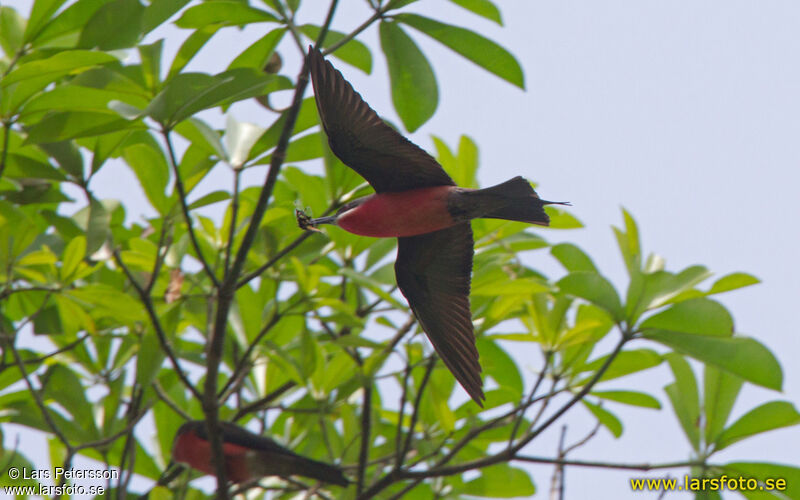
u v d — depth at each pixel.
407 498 11.45
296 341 11.12
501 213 7.77
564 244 10.66
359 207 7.93
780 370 9.57
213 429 8.50
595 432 9.65
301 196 11.44
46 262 9.86
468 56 9.70
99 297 9.82
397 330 11.25
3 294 9.73
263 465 8.95
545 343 10.56
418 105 10.02
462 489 11.55
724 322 9.60
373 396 12.27
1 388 10.49
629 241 10.16
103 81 9.01
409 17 9.52
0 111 9.01
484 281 10.17
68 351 10.97
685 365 10.39
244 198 11.08
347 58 10.66
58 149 9.67
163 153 10.47
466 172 11.89
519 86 9.81
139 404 10.01
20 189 9.63
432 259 8.78
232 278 8.23
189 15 9.32
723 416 10.12
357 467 9.92
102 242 9.15
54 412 10.38
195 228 11.17
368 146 7.76
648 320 9.72
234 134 9.98
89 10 9.88
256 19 9.47
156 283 11.11
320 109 7.64
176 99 8.03
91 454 10.75
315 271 10.05
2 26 9.91
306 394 11.34
